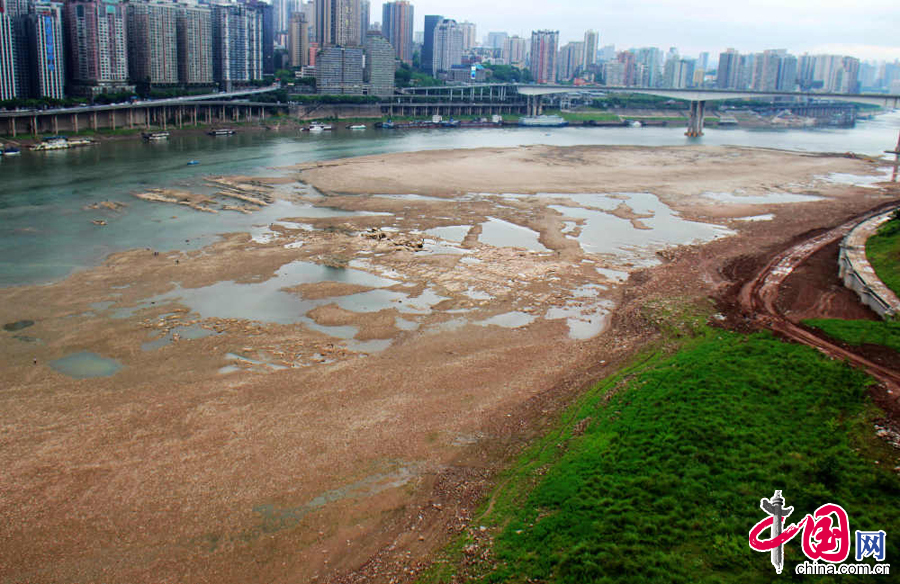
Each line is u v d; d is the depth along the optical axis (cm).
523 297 9081
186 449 5288
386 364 6875
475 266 10406
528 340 7625
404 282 9556
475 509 4634
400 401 6094
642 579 3825
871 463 4831
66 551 4247
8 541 4319
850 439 5147
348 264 10294
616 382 6347
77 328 7662
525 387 6412
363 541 4362
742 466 4825
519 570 3978
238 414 5819
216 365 6800
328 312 8300
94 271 9719
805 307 8588
